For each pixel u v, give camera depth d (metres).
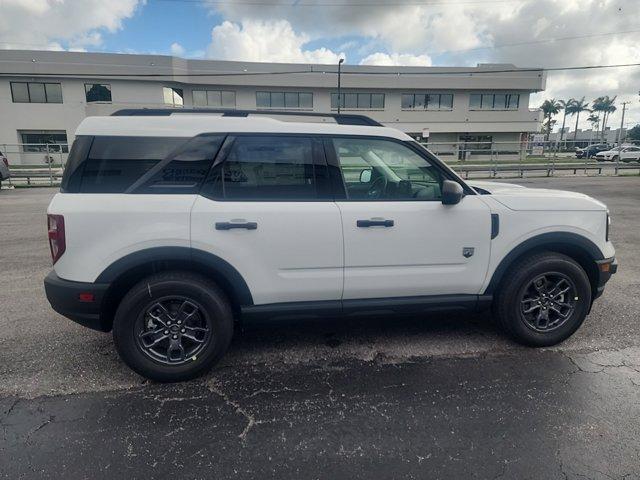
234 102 38.44
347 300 3.29
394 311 3.38
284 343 3.70
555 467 2.25
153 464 2.29
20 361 3.39
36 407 2.80
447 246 3.32
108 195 2.93
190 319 3.08
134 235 2.89
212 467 2.28
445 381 3.10
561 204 3.51
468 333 3.88
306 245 3.11
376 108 40.47
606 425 2.59
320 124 3.26
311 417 2.70
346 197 3.25
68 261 2.89
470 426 2.60
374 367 3.31
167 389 3.02
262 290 3.12
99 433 2.54
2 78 33.47
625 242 7.35
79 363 3.36
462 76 40.03
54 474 2.22
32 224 9.35
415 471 2.24
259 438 2.51
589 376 3.14
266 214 3.04
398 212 3.23
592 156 35.44
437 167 3.42
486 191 3.77
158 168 2.99
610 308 4.41
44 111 34.34
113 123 3.00
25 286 5.20
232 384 3.09
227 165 3.06
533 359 3.40
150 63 34.84
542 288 3.53
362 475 2.22
